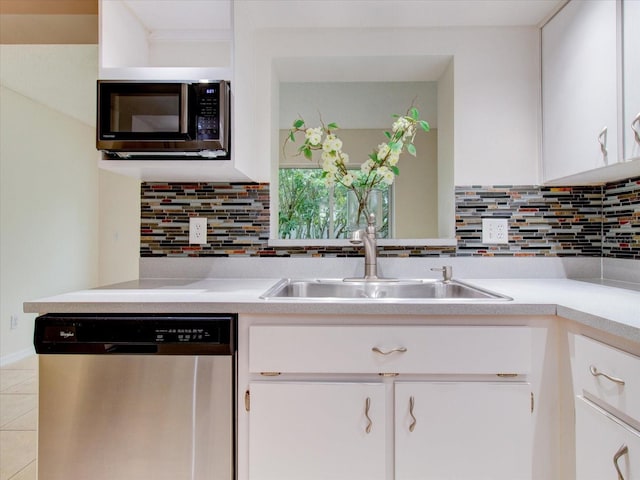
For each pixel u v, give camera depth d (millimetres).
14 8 1781
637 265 1491
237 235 1750
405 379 1111
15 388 2568
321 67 1848
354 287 1639
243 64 1524
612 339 907
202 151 1355
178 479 1124
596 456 940
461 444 1097
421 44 1731
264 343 1118
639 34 1130
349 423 1105
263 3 1542
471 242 1720
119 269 4410
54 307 1132
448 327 1105
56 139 3641
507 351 1101
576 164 1424
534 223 1710
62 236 3725
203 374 1121
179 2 1456
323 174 1830
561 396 1093
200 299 1162
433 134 2184
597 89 1301
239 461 1131
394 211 2166
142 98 1322
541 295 1218
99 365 1129
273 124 1803
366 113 2240
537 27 1697
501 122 1716
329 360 1111
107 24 1377
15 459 1747
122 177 4441
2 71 2781
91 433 1130
